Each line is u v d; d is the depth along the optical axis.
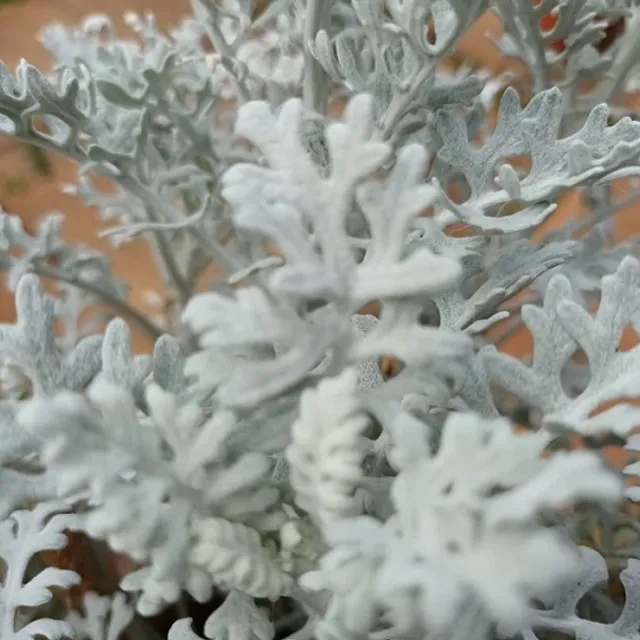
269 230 0.28
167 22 0.86
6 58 0.83
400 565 0.25
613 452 0.46
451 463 0.26
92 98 0.41
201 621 0.40
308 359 0.28
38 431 0.27
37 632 0.34
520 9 0.42
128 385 0.31
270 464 0.31
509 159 0.61
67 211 0.73
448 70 0.63
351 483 0.28
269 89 0.49
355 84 0.40
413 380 0.30
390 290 0.28
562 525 0.35
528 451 0.26
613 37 0.65
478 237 0.36
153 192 0.43
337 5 0.45
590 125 0.36
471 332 0.35
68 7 0.88
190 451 0.29
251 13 0.48
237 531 0.30
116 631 0.37
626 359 0.31
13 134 0.39
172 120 0.42
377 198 0.28
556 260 0.36
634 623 0.33
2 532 0.35
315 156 0.39
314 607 0.31
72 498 0.31
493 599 0.24
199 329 0.28
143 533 0.28
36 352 0.31
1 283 0.67
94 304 0.54
